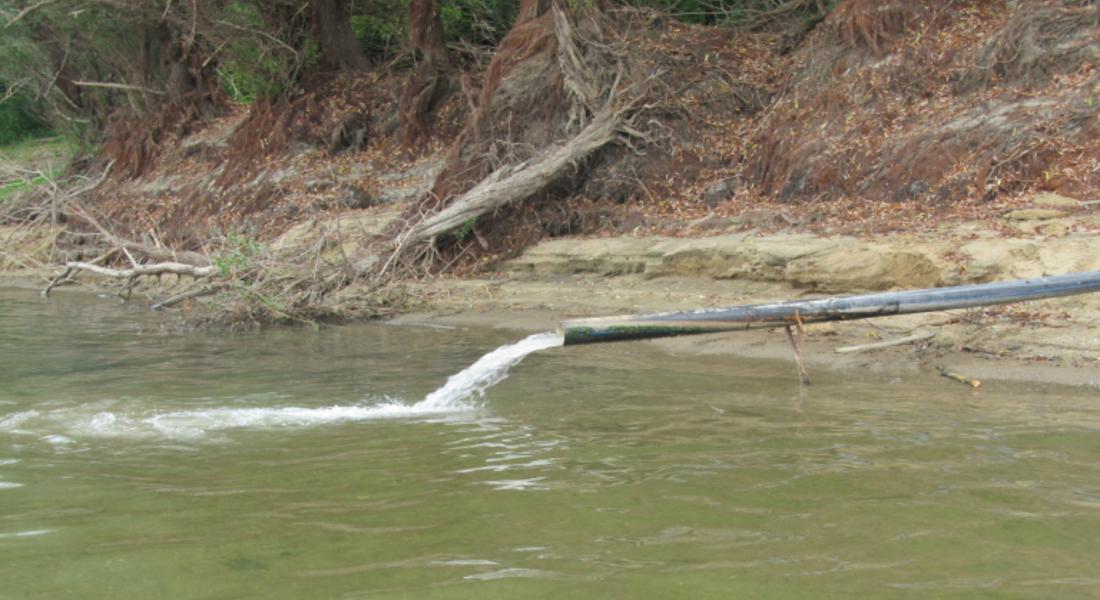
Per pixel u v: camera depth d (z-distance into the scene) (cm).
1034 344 940
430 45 2428
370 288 1583
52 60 3397
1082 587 384
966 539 443
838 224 1434
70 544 449
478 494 526
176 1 2661
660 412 757
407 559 423
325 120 2558
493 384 895
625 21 2088
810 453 611
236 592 386
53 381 963
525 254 1775
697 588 385
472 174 1986
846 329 1092
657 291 1456
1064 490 521
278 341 1300
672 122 1916
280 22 2611
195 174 2828
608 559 421
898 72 1669
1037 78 1512
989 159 1404
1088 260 1059
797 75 1862
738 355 1052
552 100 2011
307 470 584
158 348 1228
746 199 1711
